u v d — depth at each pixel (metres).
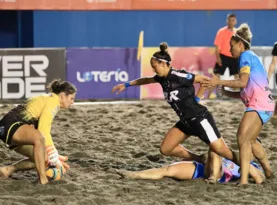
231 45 17.62
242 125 17.36
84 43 42.47
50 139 17.34
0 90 32.84
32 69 32.97
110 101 33.16
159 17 42.88
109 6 35.75
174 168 17.97
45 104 17.23
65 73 33.38
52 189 16.59
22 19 41.84
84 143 22.91
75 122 27.17
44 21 41.72
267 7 36.59
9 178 17.88
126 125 26.55
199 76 17.23
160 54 17.17
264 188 17.34
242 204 15.85
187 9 36.28
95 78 33.75
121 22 42.62
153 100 33.59
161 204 15.81
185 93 17.27
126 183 17.64
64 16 41.91
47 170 17.33
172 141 17.98
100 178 18.23
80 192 16.67
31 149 17.64
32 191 16.48
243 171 17.44
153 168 19.31
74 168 19.44
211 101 32.78
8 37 41.78
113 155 21.38
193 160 18.53
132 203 15.82
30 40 41.91
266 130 25.44
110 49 33.75
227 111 29.97
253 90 17.33
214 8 36.38
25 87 33.00
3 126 17.02
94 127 26.11
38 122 17.20
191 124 17.48
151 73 34.09
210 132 17.42
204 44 43.41
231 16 32.88
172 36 43.16
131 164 20.22
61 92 17.39
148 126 26.39
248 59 17.31
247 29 17.56
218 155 17.78
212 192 16.89
